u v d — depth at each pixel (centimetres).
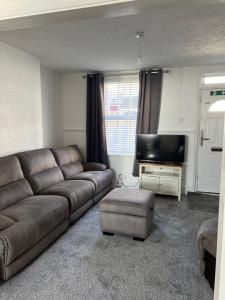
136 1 117
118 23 250
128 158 505
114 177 514
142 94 466
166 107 468
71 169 424
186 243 275
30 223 229
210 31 274
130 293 195
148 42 312
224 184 111
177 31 274
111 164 519
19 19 138
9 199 272
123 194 308
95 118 499
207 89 444
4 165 291
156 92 462
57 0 128
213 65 434
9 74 332
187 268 228
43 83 457
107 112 512
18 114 354
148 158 469
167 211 376
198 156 462
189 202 417
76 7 126
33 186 321
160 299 188
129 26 259
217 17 237
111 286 203
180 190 430
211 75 442
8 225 217
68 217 305
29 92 377
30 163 334
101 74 489
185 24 254
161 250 260
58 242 276
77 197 321
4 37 293
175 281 210
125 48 339
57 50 349
